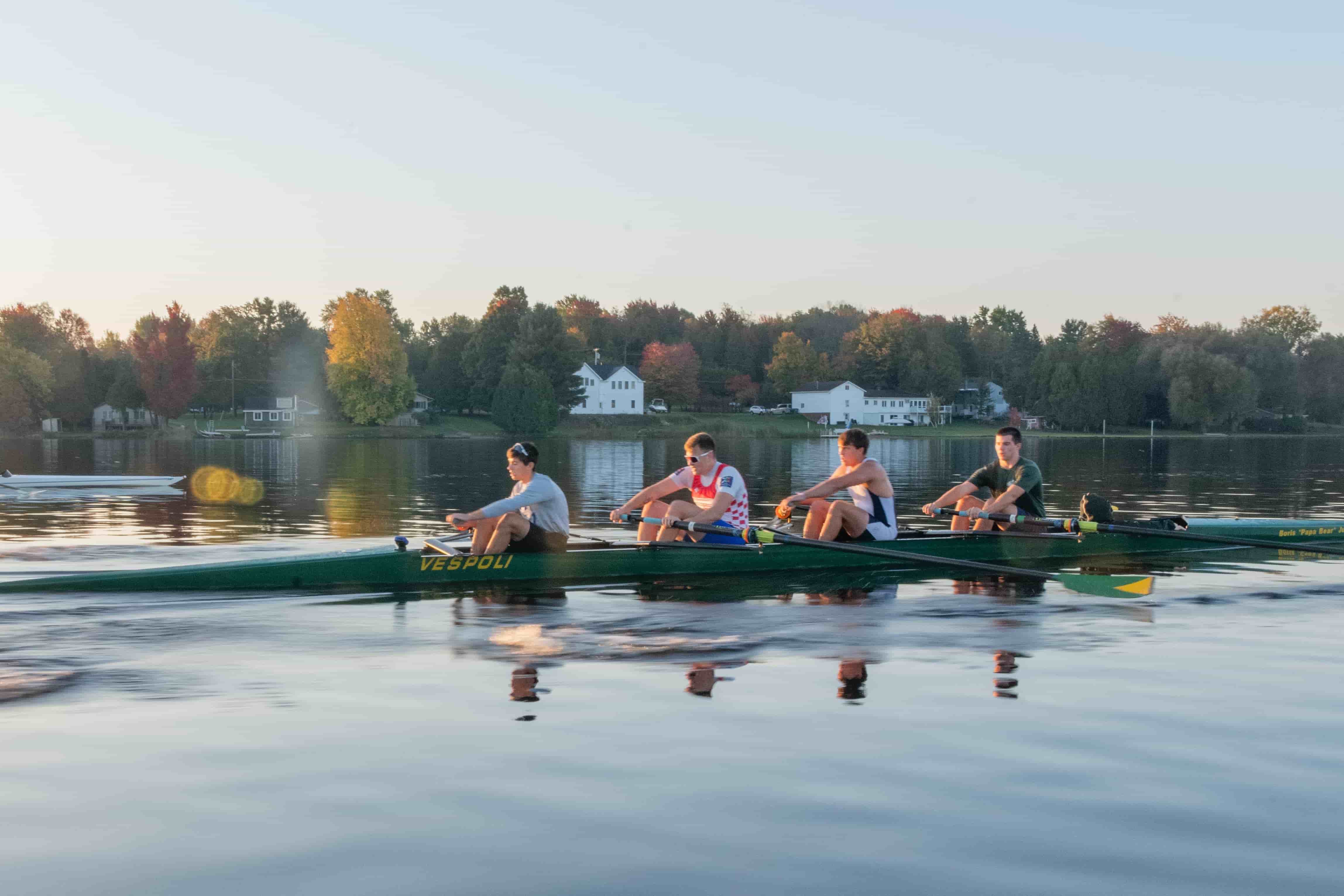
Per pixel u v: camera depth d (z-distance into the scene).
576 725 5.17
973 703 5.59
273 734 4.99
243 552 12.64
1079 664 6.57
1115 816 4.03
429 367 121.06
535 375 100.06
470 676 6.21
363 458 51.03
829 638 7.44
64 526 16.14
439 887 3.42
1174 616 8.45
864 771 4.51
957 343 151.50
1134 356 121.44
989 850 3.72
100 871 3.51
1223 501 22.50
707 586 9.91
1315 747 4.85
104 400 107.12
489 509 9.84
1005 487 12.06
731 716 5.32
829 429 117.69
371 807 4.08
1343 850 3.73
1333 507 20.75
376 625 7.89
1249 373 105.94
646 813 4.04
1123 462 46.22
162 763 4.55
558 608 8.70
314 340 154.00
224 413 121.69
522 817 3.99
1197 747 4.84
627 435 103.81
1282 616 8.48
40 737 4.91
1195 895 3.39
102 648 6.99
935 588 9.98
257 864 3.57
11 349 95.19
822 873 3.54
